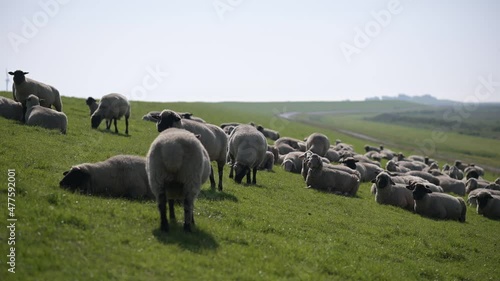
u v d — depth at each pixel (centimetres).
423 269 1441
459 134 14212
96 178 1489
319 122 15138
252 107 19550
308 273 1158
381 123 17250
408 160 5597
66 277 881
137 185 1546
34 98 2688
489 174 6662
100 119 3175
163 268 986
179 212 1402
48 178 1511
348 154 4094
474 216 2881
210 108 10600
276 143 4169
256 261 1147
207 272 1009
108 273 920
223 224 1405
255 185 2339
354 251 1472
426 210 2531
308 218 1789
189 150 1184
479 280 1491
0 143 1923
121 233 1130
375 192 2883
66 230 1078
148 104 7188
